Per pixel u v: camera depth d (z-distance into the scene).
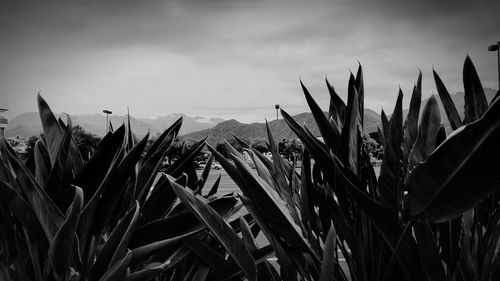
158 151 1.26
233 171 1.02
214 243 1.26
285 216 0.95
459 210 0.65
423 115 1.03
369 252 0.96
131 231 0.85
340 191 0.99
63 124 1.28
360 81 1.14
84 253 0.98
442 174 0.64
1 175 0.98
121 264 0.81
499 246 0.86
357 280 1.01
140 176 1.23
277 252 0.99
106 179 0.90
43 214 0.85
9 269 0.95
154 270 0.86
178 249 1.10
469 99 1.05
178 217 1.06
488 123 0.57
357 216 0.97
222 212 1.18
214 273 1.03
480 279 0.87
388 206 0.87
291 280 0.98
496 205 0.94
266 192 0.96
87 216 0.91
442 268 0.77
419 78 1.10
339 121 1.24
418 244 0.77
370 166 1.06
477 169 0.60
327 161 1.01
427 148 1.00
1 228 0.90
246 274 0.90
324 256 0.82
